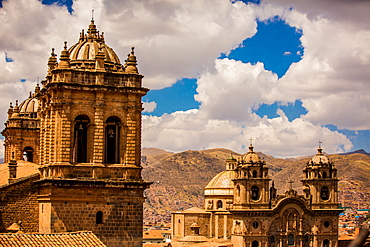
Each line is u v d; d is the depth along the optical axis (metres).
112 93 74.12
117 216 72.56
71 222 70.56
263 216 192.25
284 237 194.75
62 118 72.00
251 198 193.50
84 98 73.00
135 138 74.56
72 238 59.88
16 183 76.38
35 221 76.50
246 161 196.50
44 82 81.75
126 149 74.06
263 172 196.00
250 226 191.00
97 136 73.00
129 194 73.25
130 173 73.75
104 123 73.56
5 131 108.56
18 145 105.50
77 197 71.06
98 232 71.56
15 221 75.75
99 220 72.00
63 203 70.56
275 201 197.88
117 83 74.44
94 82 73.44
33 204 76.62
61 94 72.31
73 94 72.69
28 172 85.62
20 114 108.12
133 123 74.56
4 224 75.25
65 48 73.94
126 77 74.75
